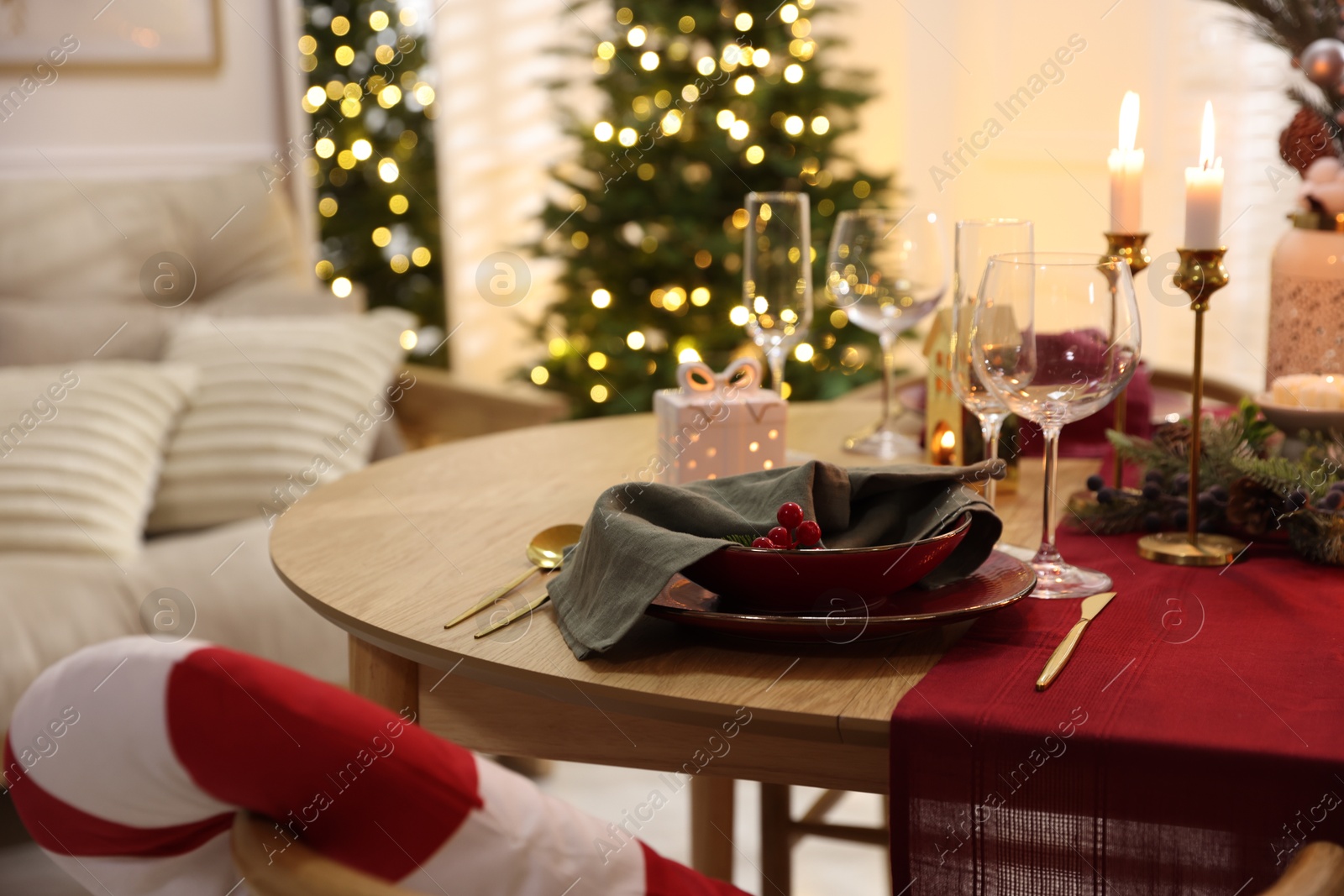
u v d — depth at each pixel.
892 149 3.58
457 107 3.89
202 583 1.70
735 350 2.71
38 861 1.68
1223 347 3.16
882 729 0.60
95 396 1.87
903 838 0.62
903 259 1.19
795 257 1.08
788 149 2.83
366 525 0.99
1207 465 0.92
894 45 3.53
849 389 2.66
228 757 0.49
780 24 2.85
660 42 2.90
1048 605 0.77
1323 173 0.97
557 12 4.03
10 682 1.53
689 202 2.75
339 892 0.49
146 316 2.13
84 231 2.15
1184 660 0.67
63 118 2.50
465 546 0.92
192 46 2.65
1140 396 1.13
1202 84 3.06
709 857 1.26
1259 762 0.56
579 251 2.93
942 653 0.70
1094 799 0.58
